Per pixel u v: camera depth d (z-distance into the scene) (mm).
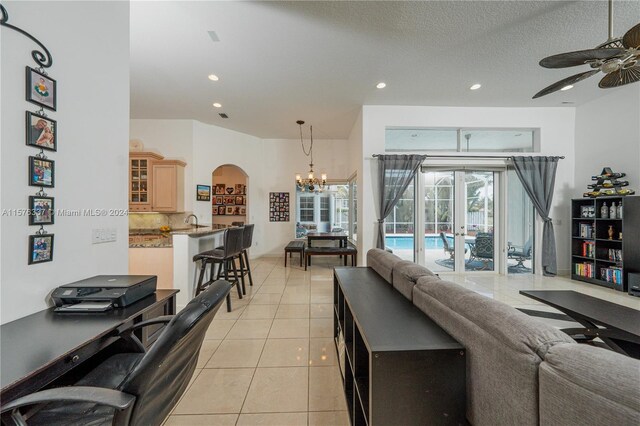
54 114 1393
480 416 933
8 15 1175
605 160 4297
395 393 987
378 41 2881
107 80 1766
